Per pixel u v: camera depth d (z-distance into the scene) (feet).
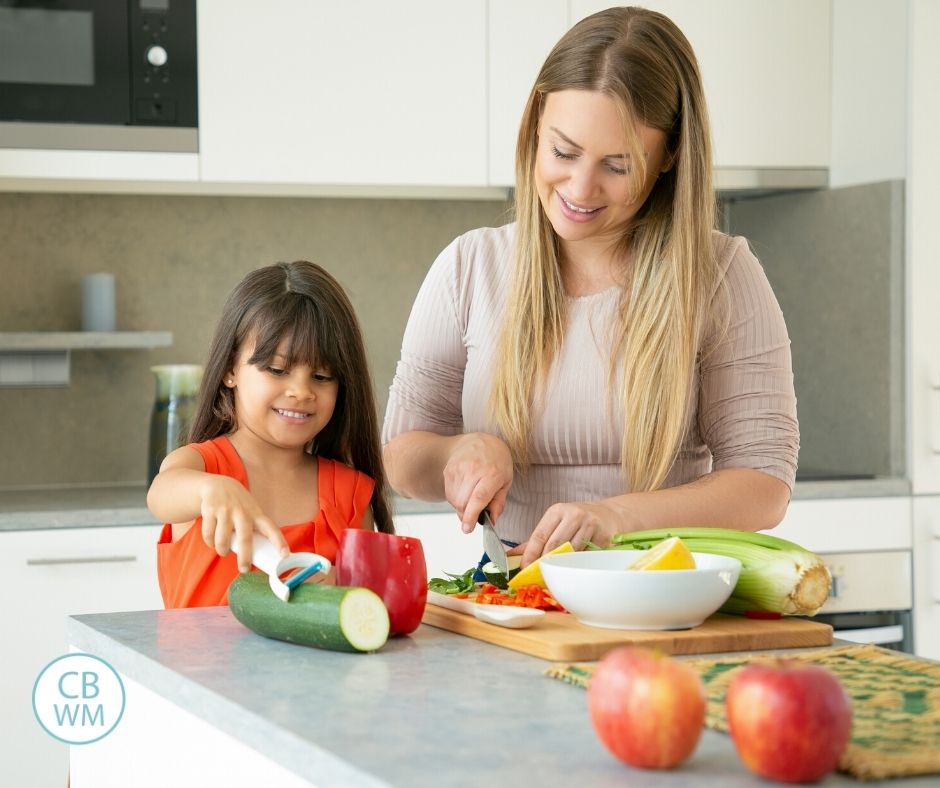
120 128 8.75
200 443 5.60
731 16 9.82
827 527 9.14
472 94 9.34
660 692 2.38
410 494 5.31
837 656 3.38
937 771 2.37
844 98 9.98
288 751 2.65
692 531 4.04
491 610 3.76
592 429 5.02
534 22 9.41
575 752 2.52
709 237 4.88
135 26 8.75
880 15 9.62
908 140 9.45
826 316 10.19
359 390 5.75
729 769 2.42
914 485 9.37
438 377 5.49
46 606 7.98
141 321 10.03
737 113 9.87
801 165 10.04
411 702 2.93
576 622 3.77
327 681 3.16
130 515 8.16
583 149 4.43
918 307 9.46
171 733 3.42
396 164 9.24
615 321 4.99
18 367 9.21
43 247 9.84
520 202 5.02
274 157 9.04
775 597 3.77
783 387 5.01
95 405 9.96
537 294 5.02
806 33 10.00
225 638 3.75
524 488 5.23
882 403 9.61
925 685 3.01
